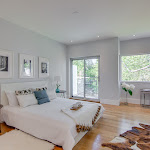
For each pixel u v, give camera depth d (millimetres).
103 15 2635
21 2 2135
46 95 3207
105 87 4508
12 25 3047
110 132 2334
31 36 3596
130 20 2887
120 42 4773
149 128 2488
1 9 2377
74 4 2213
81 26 3268
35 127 2105
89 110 2525
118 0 2088
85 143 1974
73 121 1956
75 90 5477
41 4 2207
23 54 3320
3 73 2826
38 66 3848
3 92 2781
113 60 4320
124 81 4703
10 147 1843
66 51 5438
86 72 5148
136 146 1873
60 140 1809
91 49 4801
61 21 2947
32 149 1800
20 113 2352
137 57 4543
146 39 4289
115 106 4133
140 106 4121
